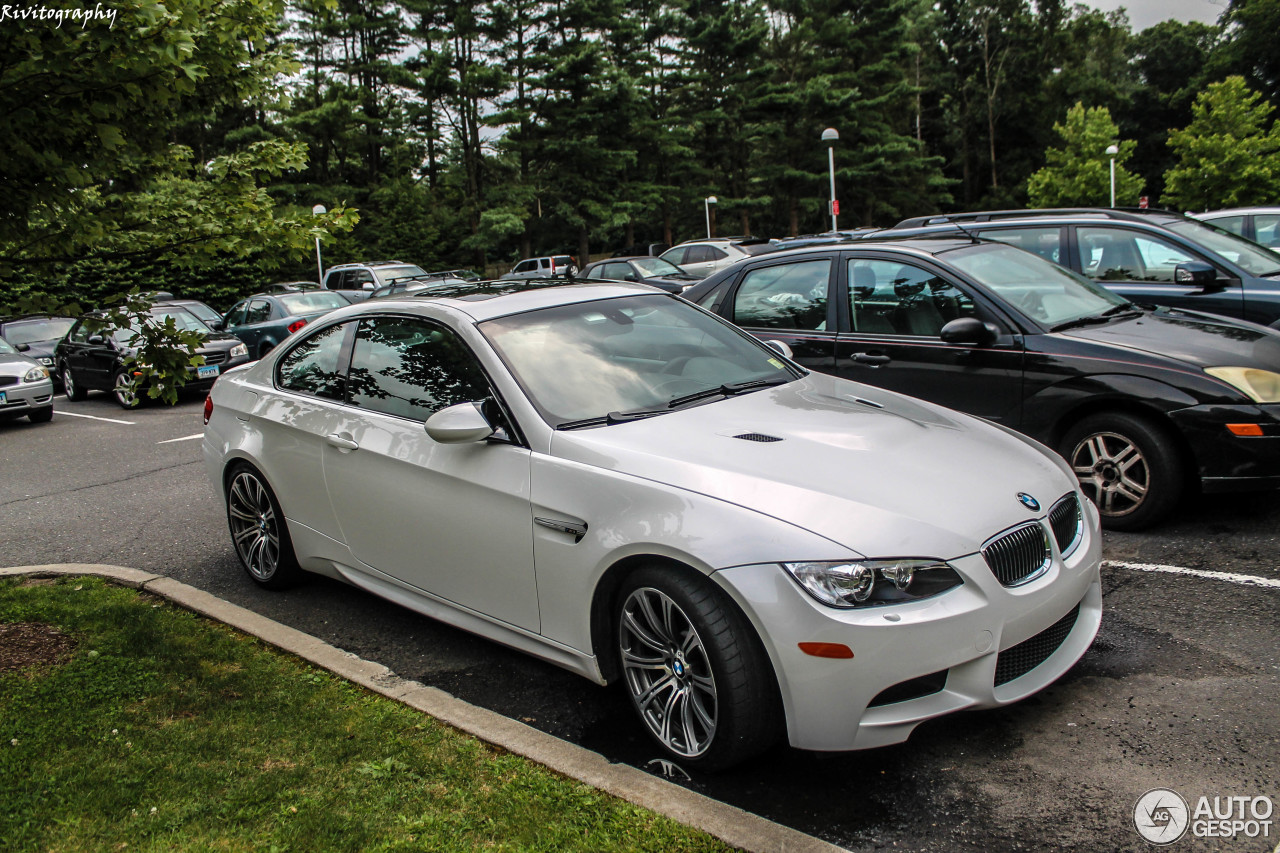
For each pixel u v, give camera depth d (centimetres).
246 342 1739
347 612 473
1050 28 7519
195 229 416
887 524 287
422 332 420
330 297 1780
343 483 431
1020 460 348
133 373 468
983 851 260
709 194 5812
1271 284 681
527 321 410
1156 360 497
